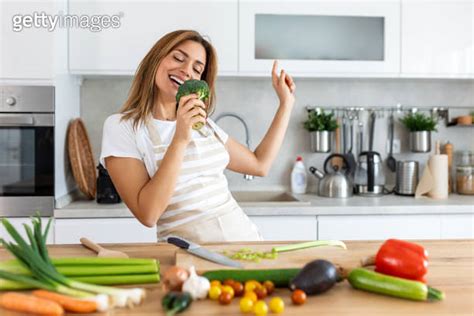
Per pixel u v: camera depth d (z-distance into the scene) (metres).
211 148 1.71
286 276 1.08
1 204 2.49
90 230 2.48
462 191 3.03
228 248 1.40
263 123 3.16
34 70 2.47
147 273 1.12
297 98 3.19
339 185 2.88
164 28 2.67
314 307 0.98
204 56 1.69
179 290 1.06
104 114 3.07
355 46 2.79
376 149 3.24
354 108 3.18
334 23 2.78
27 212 2.50
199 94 1.41
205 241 1.62
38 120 2.48
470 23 2.80
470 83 3.24
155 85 1.67
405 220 2.59
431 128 3.09
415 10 2.78
